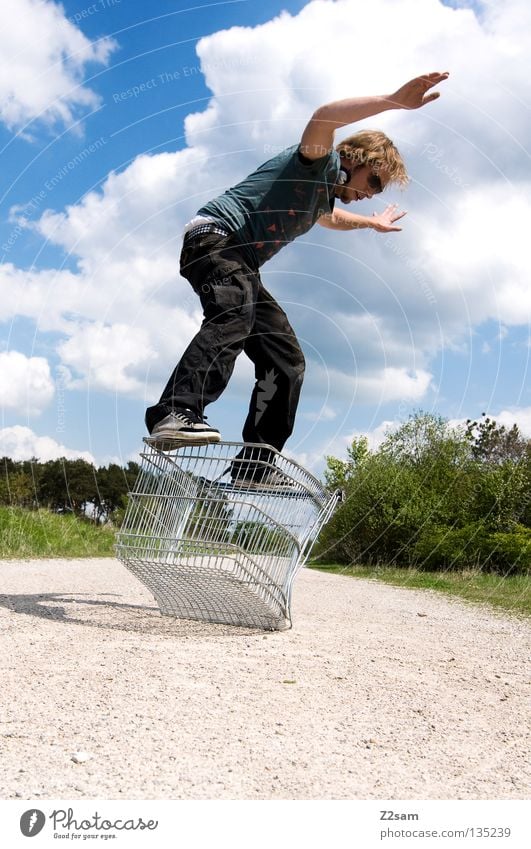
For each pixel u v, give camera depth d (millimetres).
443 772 2221
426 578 13383
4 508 12453
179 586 4645
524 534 16922
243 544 4484
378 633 4895
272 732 2469
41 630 4020
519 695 3297
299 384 4688
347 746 2389
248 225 4289
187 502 4520
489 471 19078
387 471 20188
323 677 3338
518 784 2164
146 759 2141
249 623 4691
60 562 9672
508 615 6898
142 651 3592
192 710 2654
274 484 4422
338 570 17781
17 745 2195
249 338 4602
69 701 2676
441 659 4039
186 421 3986
